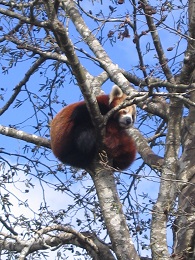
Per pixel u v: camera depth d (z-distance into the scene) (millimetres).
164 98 9242
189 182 6883
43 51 7570
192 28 6883
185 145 7977
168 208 6621
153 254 6484
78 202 7867
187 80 6852
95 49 8500
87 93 6734
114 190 7281
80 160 7820
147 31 7449
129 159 8438
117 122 8281
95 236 7949
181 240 6934
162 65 7316
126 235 6922
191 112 8211
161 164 7312
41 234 7125
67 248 7965
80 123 8227
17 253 7840
